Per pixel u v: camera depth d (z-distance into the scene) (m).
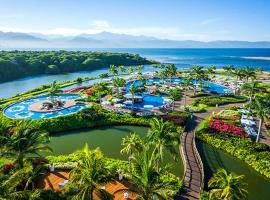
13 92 143.00
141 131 75.19
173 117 81.94
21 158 41.25
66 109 91.75
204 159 59.41
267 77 173.75
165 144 45.88
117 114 84.19
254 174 54.47
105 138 70.19
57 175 48.97
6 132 43.22
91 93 113.06
